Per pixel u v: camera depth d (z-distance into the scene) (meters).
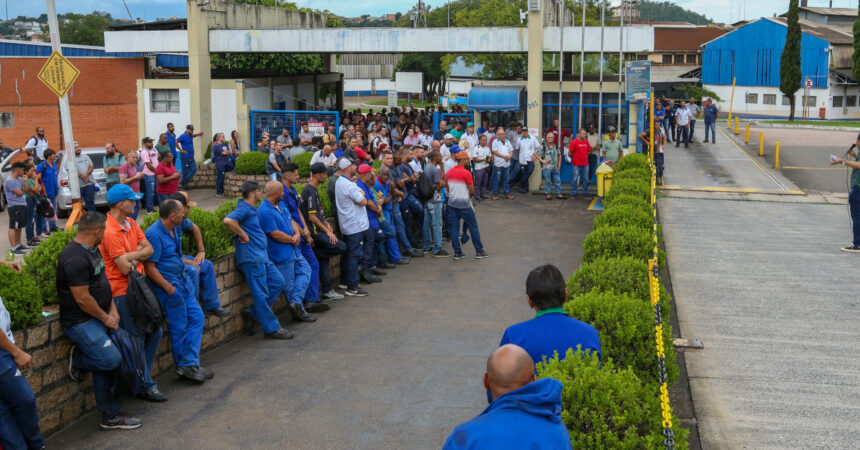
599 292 6.93
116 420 6.46
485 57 46.94
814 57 58.22
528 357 3.41
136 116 29.50
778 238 15.10
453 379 7.64
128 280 6.91
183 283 7.54
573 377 4.36
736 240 14.91
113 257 6.72
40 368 6.18
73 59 29.05
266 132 22.47
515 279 11.91
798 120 53.97
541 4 20.78
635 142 21.44
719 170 24.86
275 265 9.33
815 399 7.21
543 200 20.00
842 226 16.41
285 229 9.33
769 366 8.11
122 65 29.25
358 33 22.83
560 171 22.08
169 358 7.93
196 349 7.58
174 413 6.83
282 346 8.75
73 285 6.10
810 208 18.77
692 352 8.56
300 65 32.19
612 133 20.11
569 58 26.50
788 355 8.45
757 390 7.43
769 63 61.19
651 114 18.41
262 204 9.16
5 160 19.45
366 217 11.03
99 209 19.08
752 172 24.48
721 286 11.46
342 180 10.80
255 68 32.12
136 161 17.53
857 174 13.64
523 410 3.16
